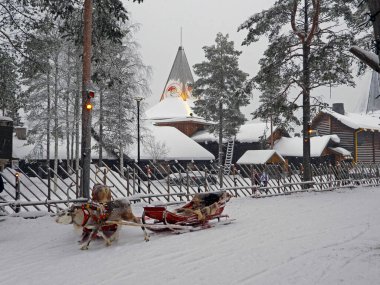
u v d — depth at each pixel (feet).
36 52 58.65
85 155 48.39
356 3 72.69
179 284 19.49
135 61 107.65
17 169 44.16
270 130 167.94
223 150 172.76
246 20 81.20
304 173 80.84
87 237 30.66
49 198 44.83
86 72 50.06
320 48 78.59
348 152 165.68
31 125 111.14
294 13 78.43
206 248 27.37
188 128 189.88
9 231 35.83
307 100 80.43
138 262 24.04
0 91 66.18
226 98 144.36
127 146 114.93
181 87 223.71
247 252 25.73
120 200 30.78
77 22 56.49
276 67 80.84
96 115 105.29
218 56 149.89
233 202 58.49
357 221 38.55
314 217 41.86
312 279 19.47
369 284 18.43
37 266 24.13
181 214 35.55
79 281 20.54
